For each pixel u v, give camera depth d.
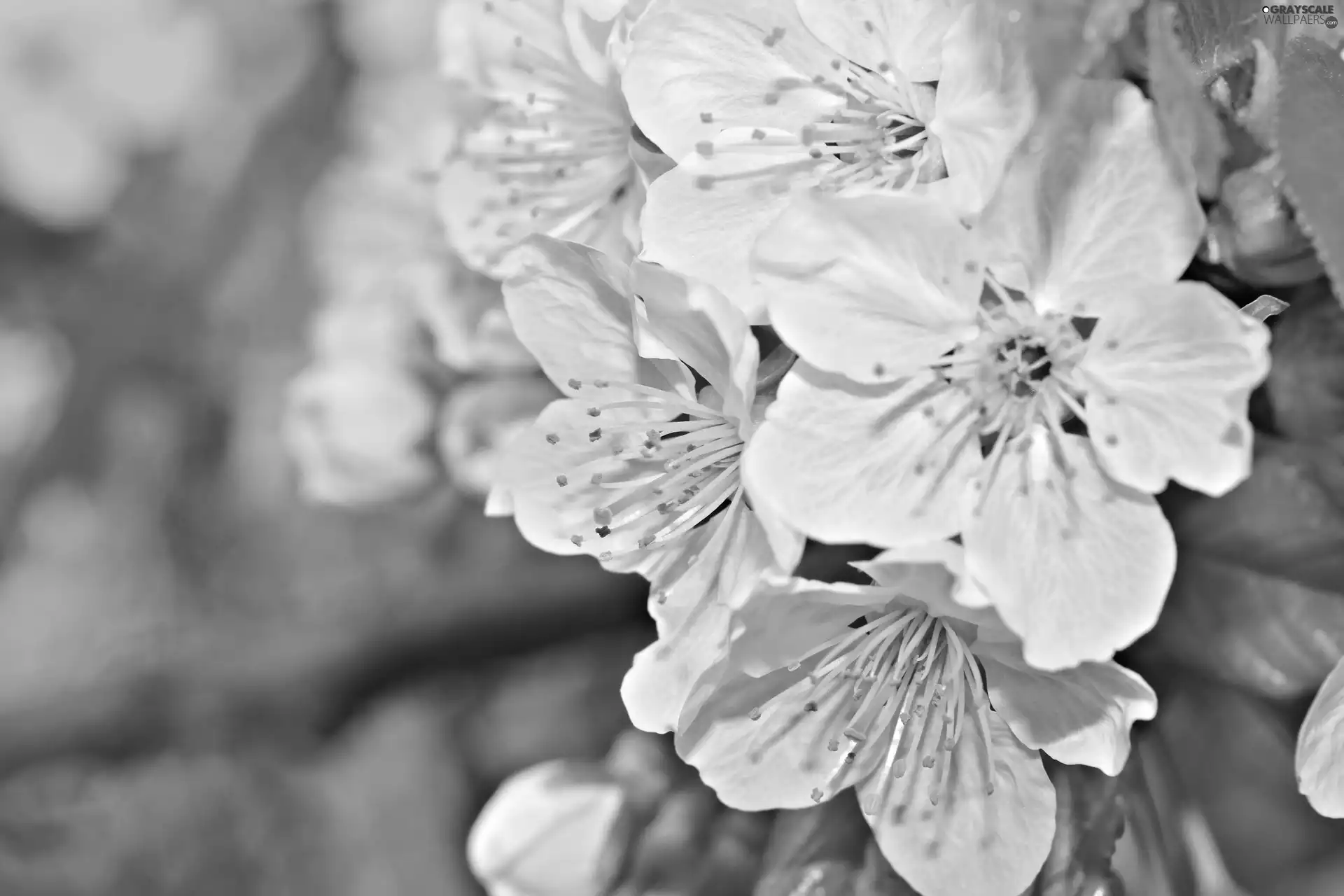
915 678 0.17
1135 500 0.16
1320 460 0.16
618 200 0.18
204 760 0.24
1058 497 0.16
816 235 0.16
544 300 0.17
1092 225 0.16
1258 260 0.16
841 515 0.16
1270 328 0.16
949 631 0.17
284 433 0.25
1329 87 0.16
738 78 0.17
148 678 0.22
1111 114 0.16
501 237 0.19
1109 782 0.17
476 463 0.21
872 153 0.17
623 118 0.18
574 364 0.17
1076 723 0.16
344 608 0.23
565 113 0.18
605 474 0.17
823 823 0.18
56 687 0.22
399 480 0.22
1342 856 0.24
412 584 0.22
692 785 0.19
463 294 0.20
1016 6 0.15
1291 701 0.17
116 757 0.22
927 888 0.17
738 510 0.17
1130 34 0.16
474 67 0.19
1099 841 0.17
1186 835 0.18
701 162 0.17
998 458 0.16
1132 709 0.16
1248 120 0.16
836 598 0.16
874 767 0.17
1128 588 0.16
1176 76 0.16
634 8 0.17
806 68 0.17
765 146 0.17
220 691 0.22
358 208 0.23
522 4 0.19
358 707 0.22
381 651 0.22
